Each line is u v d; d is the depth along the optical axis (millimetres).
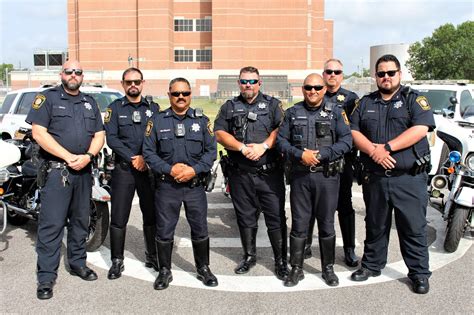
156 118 4434
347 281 4559
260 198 4688
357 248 5586
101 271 4855
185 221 6773
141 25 61375
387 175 4363
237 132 4590
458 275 4680
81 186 4570
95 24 62594
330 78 5066
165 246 4445
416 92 4348
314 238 5926
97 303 4117
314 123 4367
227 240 5930
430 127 4309
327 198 4383
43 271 4340
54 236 4395
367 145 4383
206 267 4555
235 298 4207
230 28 61781
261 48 63344
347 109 5059
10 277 4672
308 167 4359
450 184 5695
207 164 4398
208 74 61906
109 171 4801
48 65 59281
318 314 3906
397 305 4047
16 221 6555
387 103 4402
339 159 4359
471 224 5324
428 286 4301
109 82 62812
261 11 63000
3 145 5273
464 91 9852
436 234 6043
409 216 4340
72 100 4508
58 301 4148
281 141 4430
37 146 4559
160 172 4305
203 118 4496
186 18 64062
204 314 3916
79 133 4465
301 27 62875
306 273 4754
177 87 4285
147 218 4863
